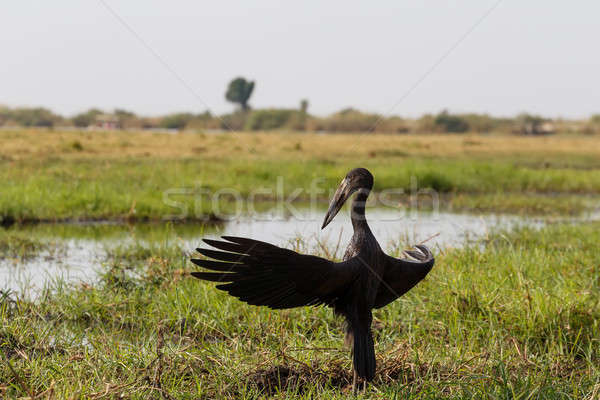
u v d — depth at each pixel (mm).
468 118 89688
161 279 11055
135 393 6430
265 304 6188
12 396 6273
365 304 6402
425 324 9000
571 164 41188
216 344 8133
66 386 6324
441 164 34531
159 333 8703
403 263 6688
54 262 13219
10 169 26156
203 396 6664
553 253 13258
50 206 19203
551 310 8992
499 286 9875
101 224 18297
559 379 7195
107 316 9555
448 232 17000
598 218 21312
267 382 6992
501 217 21078
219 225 18406
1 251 14133
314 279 5984
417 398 6469
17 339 8000
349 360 7441
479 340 8602
